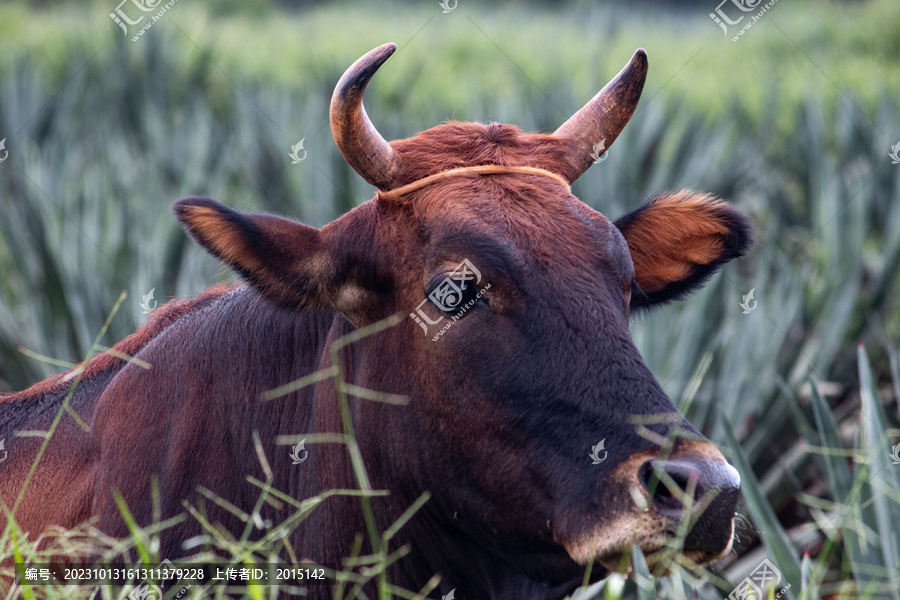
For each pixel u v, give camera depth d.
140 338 14.10
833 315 25.47
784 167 42.53
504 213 10.54
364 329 10.96
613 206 30.52
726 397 22.67
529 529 10.26
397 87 53.53
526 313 10.08
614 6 97.12
